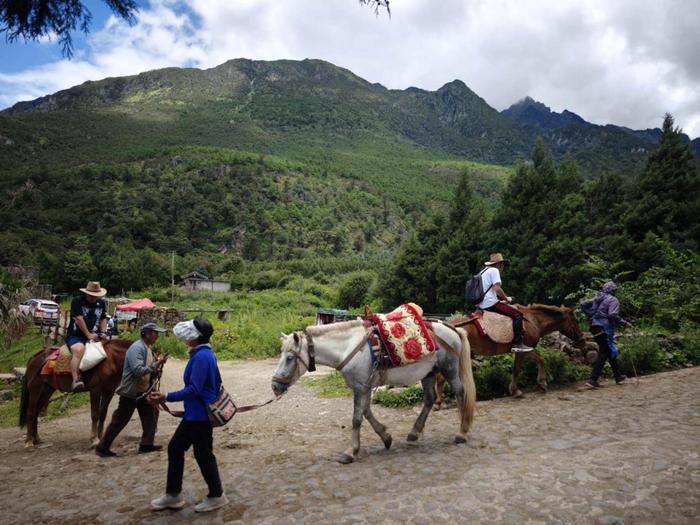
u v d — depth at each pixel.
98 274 72.69
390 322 6.32
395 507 4.41
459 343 6.53
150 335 7.05
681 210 23.97
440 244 37.91
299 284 74.12
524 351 8.20
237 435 7.88
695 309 13.84
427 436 6.71
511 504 4.30
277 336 23.20
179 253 116.00
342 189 189.50
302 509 4.54
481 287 8.32
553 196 31.14
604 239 27.97
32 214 114.50
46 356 8.16
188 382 4.70
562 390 8.88
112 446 7.77
